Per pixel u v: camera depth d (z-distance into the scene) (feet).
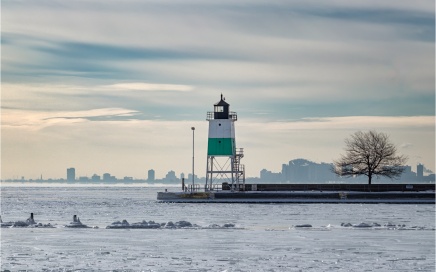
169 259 393.09
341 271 355.15
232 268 363.56
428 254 411.75
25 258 395.96
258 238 490.90
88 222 655.76
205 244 457.27
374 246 446.60
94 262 381.60
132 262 382.63
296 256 404.77
